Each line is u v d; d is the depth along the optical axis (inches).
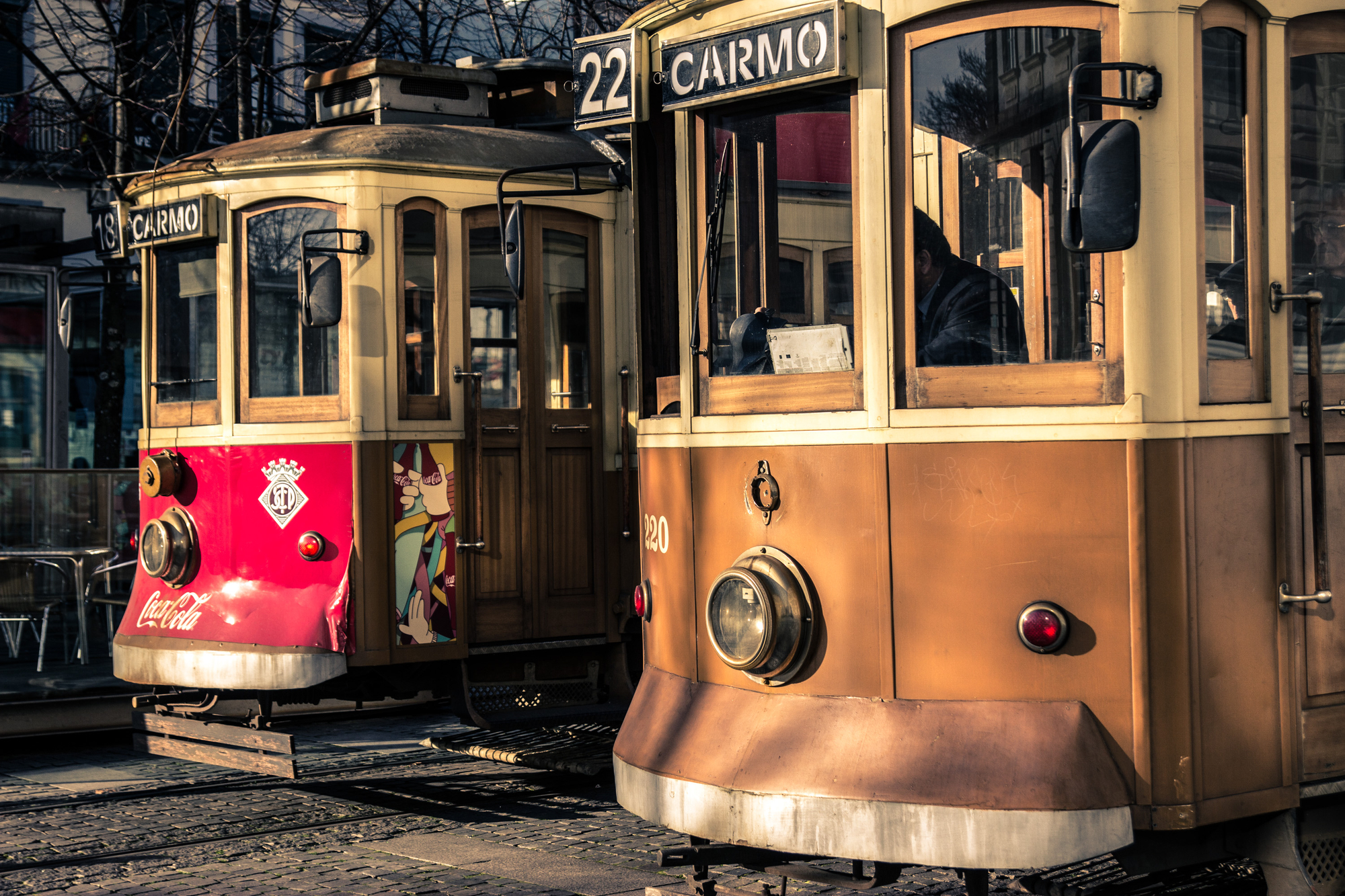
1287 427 171.0
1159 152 160.2
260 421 306.8
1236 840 173.9
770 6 181.9
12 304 649.0
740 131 186.9
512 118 354.6
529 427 314.2
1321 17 174.7
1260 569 167.2
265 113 622.8
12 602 399.9
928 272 170.2
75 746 378.3
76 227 749.3
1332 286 179.2
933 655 167.0
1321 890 174.1
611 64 202.8
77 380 713.6
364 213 297.6
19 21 618.8
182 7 579.2
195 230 310.5
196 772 337.1
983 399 166.4
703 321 191.6
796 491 178.2
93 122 541.0
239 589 303.0
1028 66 165.3
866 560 171.5
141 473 327.6
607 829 274.4
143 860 250.5
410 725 404.8
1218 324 165.6
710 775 175.8
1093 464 160.4
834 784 165.0
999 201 166.7
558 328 319.3
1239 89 168.4
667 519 198.2
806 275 179.8
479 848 258.7
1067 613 161.2
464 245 308.5
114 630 442.6
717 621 180.2
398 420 298.2
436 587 300.2
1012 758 159.3
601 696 324.5
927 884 224.1
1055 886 174.7
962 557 165.9
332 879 236.1
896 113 171.6
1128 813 157.6
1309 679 171.5
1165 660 158.9
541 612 314.0
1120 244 149.0
